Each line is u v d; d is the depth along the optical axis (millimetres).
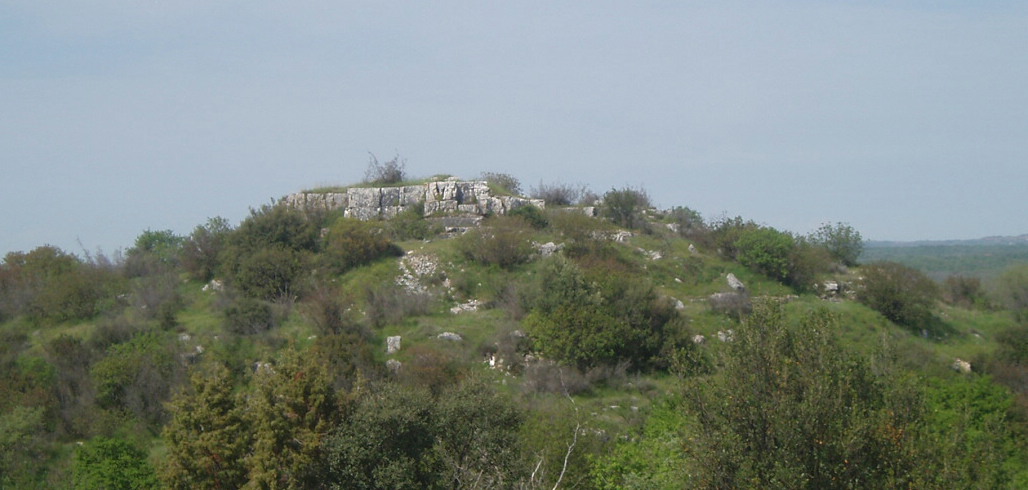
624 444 21031
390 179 55875
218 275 43750
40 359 32219
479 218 48969
